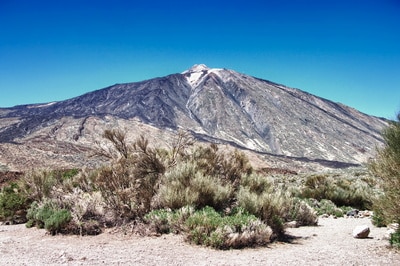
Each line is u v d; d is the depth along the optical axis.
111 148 11.48
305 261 6.74
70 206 10.89
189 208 9.34
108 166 10.83
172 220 9.29
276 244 8.50
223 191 10.43
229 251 7.69
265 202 9.66
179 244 8.23
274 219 9.49
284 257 7.11
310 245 8.41
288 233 9.98
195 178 10.41
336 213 14.05
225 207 10.44
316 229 10.77
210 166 11.90
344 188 18.22
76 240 8.76
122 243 8.39
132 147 11.55
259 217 9.50
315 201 15.99
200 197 10.26
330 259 6.89
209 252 7.55
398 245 7.70
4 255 7.07
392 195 7.49
